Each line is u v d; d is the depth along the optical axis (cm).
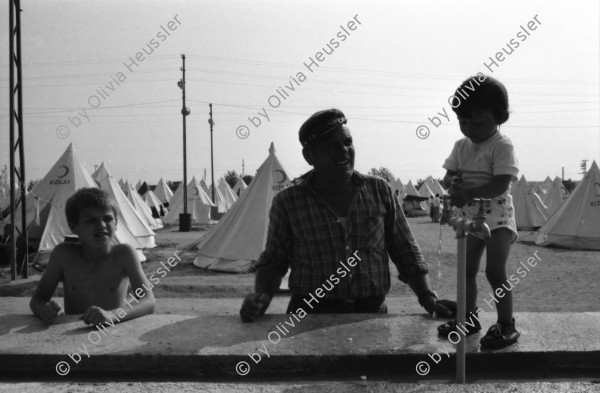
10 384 245
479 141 316
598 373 264
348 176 332
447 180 336
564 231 1830
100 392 232
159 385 240
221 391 232
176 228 3002
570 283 1166
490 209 297
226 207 4247
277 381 259
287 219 340
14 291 1015
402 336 288
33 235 1357
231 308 850
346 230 329
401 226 351
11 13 1102
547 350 265
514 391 227
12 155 1131
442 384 240
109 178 1788
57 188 1395
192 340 285
